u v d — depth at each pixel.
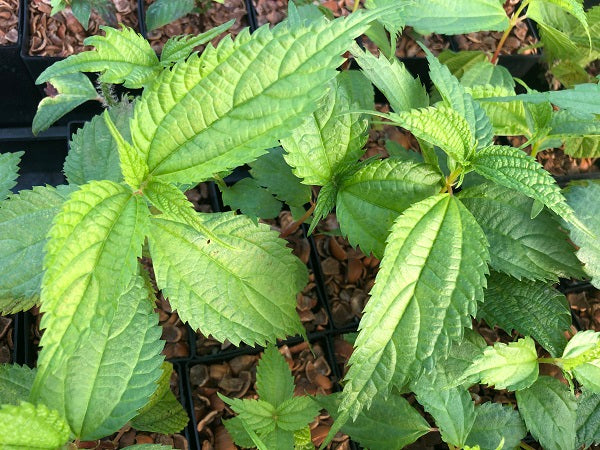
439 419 0.46
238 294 0.41
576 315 0.62
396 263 0.39
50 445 0.33
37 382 0.31
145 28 0.70
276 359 0.49
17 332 0.53
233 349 0.56
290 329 0.43
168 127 0.35
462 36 0.76
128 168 0.34
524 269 0.46
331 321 0.59
